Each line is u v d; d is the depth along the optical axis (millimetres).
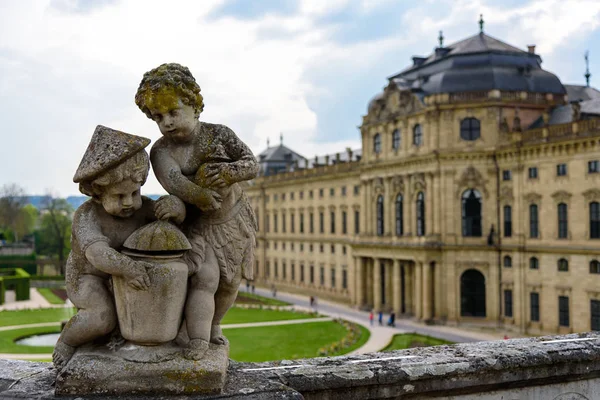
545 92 72438
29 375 6301
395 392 6949
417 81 79375
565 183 63031
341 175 101188
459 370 7238
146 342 5781
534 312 66562
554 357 7754
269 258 129500
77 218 5977
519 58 74688
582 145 61000
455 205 72812
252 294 112625
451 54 76562
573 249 61719
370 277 88875
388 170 82625
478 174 71938
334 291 104375
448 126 73000
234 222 6395
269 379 6359
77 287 5953
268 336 63094
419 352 7855
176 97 5914
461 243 72500
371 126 86125
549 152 64750
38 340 59688
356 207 97938
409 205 78438
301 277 116188
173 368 5660
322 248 108500
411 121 77938
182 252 5938
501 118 71312
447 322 72562
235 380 6137
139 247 5727
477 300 72188
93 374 5582
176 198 5980
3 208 190625
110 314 5941
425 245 73375
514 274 68750
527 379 7621
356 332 66125
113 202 5824
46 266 168625
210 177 5961
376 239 85188
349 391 6770
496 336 65688
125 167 5688
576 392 7980
